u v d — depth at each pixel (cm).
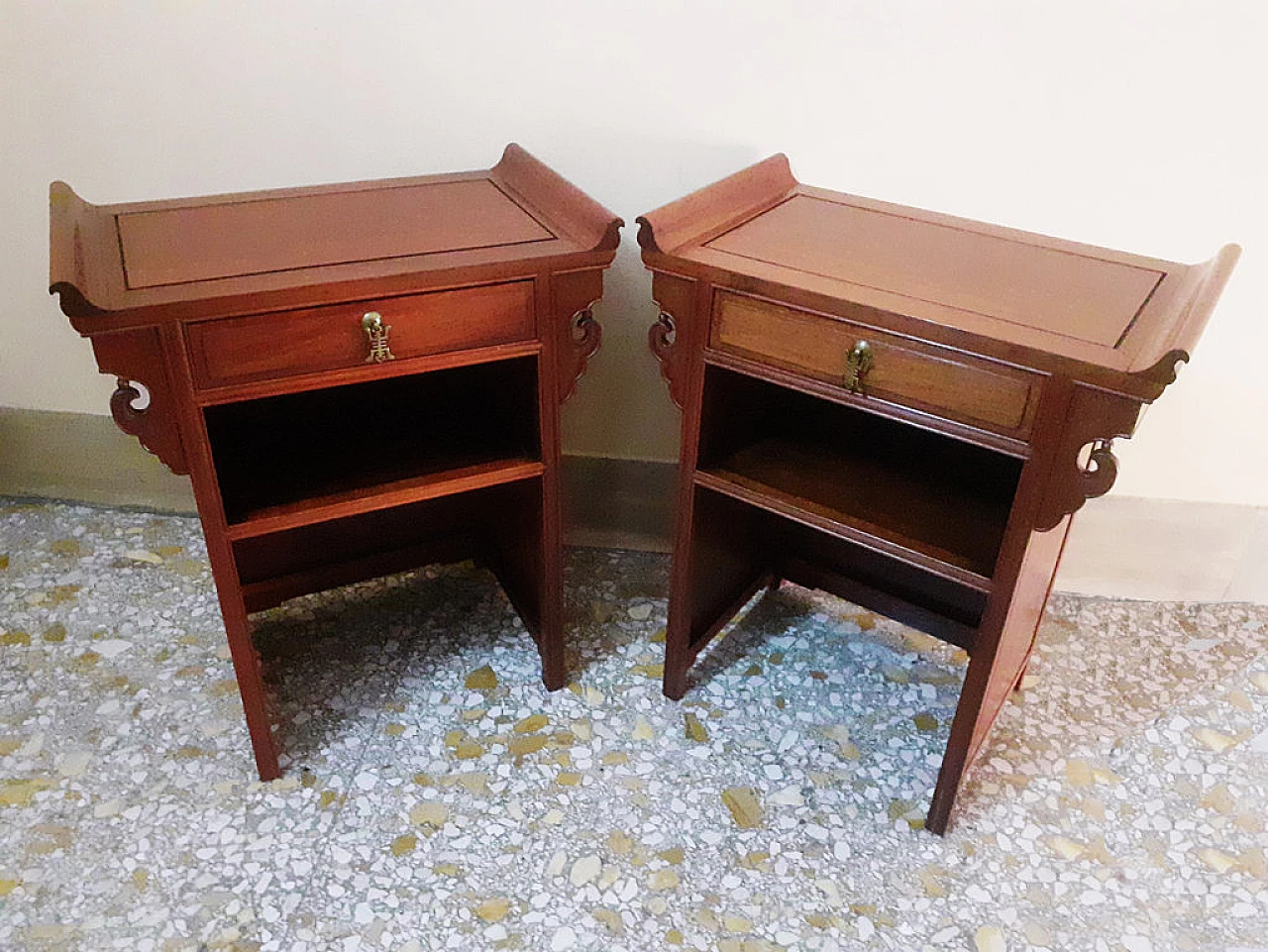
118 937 132
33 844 143
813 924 136
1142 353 110
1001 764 160
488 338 135
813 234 140
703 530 156
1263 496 182
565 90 165
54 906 135
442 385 170
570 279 136
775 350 131
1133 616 190
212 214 142
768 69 159
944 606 172
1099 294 124
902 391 124
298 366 127
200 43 164
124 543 201
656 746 161
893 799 154
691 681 173
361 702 167
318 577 178
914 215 147
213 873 140
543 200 147
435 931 134
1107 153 157
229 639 140
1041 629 186
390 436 156
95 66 168
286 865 142
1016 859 146
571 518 204
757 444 155
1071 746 163
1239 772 160
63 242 123
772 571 188
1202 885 143
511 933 134
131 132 174
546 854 144
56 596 186
